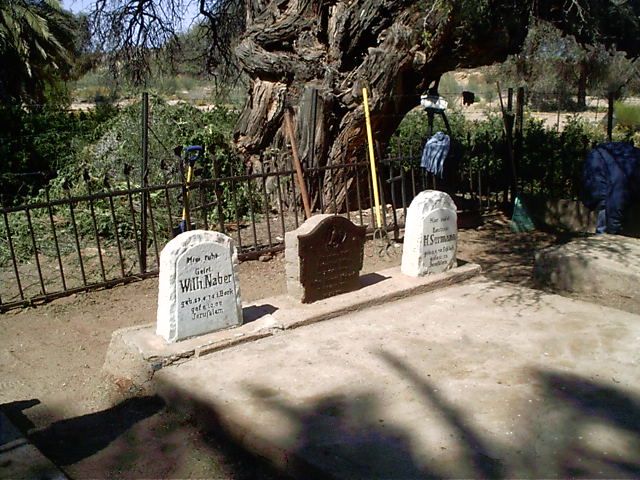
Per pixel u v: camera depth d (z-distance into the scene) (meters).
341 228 5.14
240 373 4.00
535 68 15.59
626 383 3.76
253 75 9.46
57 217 8.62
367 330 4.66
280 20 9.09
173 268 4.24
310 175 8.57
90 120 12.35
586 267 5.50
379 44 8.58
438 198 5.66
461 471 2.94
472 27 8.31
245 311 4.91
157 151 9.17
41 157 10.73
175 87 22.17
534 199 8.83
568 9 8.55
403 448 3.13
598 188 7.06
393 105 8.91
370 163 7.55
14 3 19.28
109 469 3.33
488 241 8.10
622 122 14.06
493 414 3.43
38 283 6.49
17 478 2.91
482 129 12.88
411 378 3.87
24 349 5.04
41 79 22.27
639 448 3.10
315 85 8.82
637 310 5.19
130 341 4.34
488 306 5.12
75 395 4.33
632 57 10.48
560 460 3.01
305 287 5.01
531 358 4.12
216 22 14.77
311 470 3.02
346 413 3.47
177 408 3.83
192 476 3.25
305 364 4.10
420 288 5.48
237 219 7.14
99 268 6.92
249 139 9.49
